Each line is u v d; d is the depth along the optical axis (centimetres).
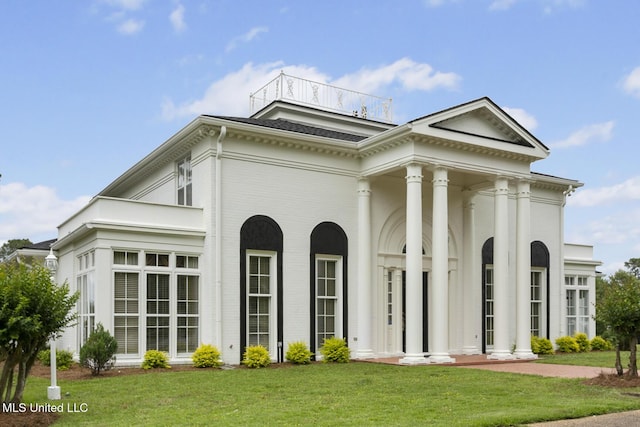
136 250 1841
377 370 1744
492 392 1312
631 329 1441
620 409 1111
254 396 1262
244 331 1947
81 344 1925
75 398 1241
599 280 4200
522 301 2211
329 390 1342
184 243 1906
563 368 1811
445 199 2062
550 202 2786
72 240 2039
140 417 1045
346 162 2202
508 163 2219
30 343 1036
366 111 2950
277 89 2758
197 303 1927
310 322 2073
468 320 2392
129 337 1806
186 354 1891
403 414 1059
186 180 2133
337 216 2166
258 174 2020
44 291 1048
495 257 2184
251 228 1991
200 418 1027
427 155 2034
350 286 2169
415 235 1997
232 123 1934
